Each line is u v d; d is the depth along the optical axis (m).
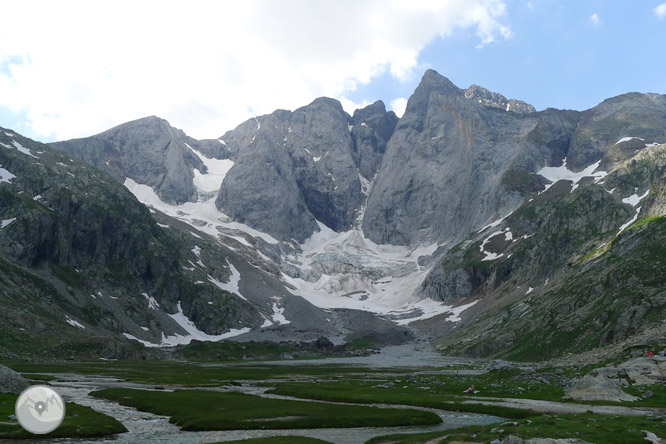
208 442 49.88
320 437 53.62
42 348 159.38
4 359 138.88
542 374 99.00
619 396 71.12
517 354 162.00
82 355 167.12
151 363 174.25
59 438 51.12
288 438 50.91
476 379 106.38
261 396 86.38
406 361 198.12
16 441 49.28
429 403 75.25
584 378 78.62
